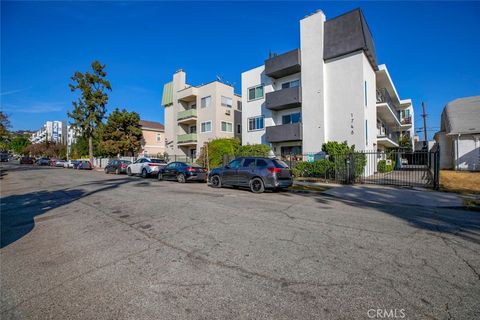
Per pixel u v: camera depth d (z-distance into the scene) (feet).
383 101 72.74
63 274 11.51
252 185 36.83
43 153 225.97
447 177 47.32
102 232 17.57
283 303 8.91
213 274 11.17
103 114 132.57
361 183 44.91
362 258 12.68
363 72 59.41
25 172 87.92
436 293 9.48
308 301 9.02
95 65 128.57
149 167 61.98
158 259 12.85
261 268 11.68
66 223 20.25
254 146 68.44
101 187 42.55
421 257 12.77
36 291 10.10
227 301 9.09
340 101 62.23
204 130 104.06
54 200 30.91
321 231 17.13
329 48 63.57
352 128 60.23
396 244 14.61
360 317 8.13
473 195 31.68
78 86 127.13
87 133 132.46
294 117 73.87
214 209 24.20
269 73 74.28
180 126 113.60
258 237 15.97
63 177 65.16
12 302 9.37
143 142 141.59
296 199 30.40
